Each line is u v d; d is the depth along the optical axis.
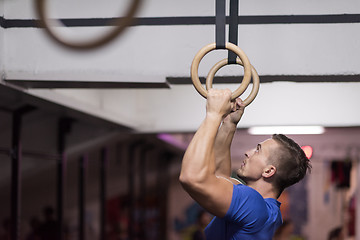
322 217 12.39
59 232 5.36
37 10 2.04
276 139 1.80
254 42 2.46
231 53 2.11
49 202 5.57
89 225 6.63
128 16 2.02
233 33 2.31
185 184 1.53
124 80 2.54
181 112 5.64
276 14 2.46
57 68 2.61
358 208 9.43
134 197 8.62
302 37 2.45
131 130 5.77
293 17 2.46
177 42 2.51
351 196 12.16
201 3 2.50
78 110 4.27
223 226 1.74
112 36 2.05
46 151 5.22
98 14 2.51
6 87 2.81
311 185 12.50
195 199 1.58
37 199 5.54
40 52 2.63
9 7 2.64
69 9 2.52
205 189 1.53
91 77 2.57
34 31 2.63
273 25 2.46
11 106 4.23
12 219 4.33
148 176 10.12
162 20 2.51
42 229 5.52
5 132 4.47
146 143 8.69
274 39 2.46
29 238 5.51
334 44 2.43
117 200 7.86
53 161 5.40
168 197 12.47
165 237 12.26
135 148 8.21
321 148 8.22
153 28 2.52
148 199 10.45
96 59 2.57
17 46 2.64
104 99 4.90
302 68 2.44
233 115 1.89
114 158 7.44
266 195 1.79
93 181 6.68
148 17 2.52
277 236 6.52
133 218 8.16
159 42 2.52
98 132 5.81
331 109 5.08
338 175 11.97
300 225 12.50
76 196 6.12
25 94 3.33
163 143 8.52
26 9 2.64
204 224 8.54
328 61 2.43
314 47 2.44
